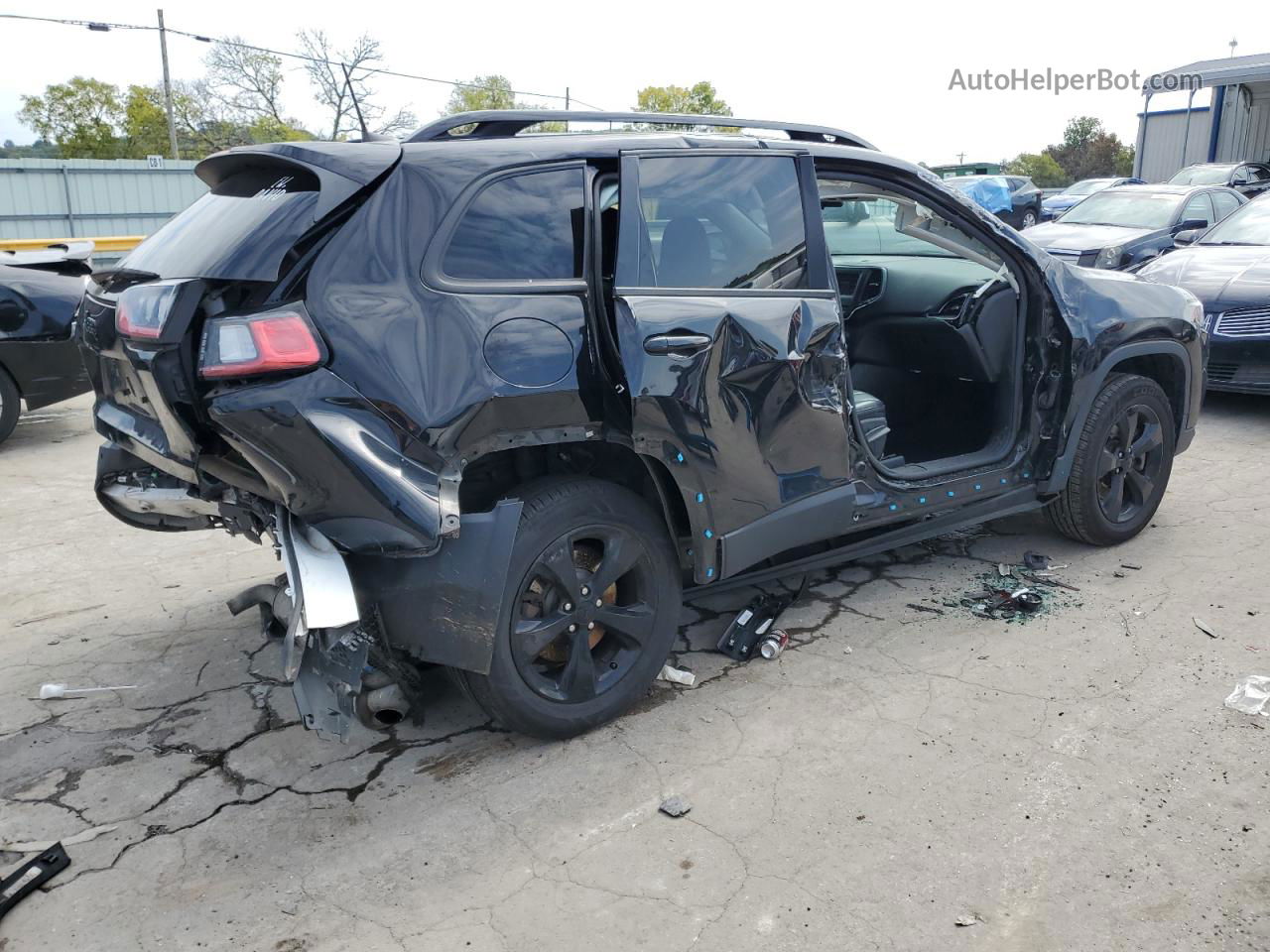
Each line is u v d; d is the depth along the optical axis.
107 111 53.28
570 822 2.66
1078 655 3.47
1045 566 4.28
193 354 2.48
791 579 4.24
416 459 2.52
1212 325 6.69
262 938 2.28
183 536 5.07
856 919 2.26
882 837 2.54
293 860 2.55
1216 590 3.97
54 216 24.80
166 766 2.99
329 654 2.51
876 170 3.61
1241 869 2.37
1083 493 4.21
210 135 48.44
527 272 2.78
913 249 4.60
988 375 4.09
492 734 3.12
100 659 3.69
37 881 2.46
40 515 5.48
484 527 2.65
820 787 2.77
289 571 2.49
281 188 2.69
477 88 37.78
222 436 2.47
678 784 2.81
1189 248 7.99
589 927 2.28
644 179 3.01
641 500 3.07
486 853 2.55
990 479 3.97
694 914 2.30
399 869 2.50
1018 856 2.45
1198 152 25.06
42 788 2.89
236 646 3.78
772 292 3.20
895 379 4.61
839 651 3.59
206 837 2.65
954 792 2.72
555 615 2.93
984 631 3.70
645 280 2.94
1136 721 3.03
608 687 3.08
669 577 3.15
